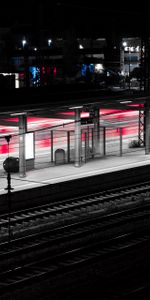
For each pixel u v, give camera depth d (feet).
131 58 306.76
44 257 67.10
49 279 57.47
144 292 54.44
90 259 63.16
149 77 117.29
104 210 87.66
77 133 107.34
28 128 157.69
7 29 266.98
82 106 103.60
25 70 246.68
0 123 162.20
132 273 60.90
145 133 123.65
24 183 94.99
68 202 90.48
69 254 65.46
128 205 91.56
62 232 76.23
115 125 170.60
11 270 59.77
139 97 111.75
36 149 128.06
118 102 108.17
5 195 84.84
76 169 106.11
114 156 119.34
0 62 263.70
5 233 74.84
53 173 102.89
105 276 59.47
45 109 97.40
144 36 116.57
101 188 100.27
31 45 294.66
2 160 115.65
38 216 82.58
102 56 354.95
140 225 80.69
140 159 115.96
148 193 98.99
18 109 99.19
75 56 270.87
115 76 289.74
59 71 291.17
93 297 54.49
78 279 58.13
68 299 54.03
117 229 77.46
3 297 52.85
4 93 188.44
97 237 74.28
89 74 286.25
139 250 67.97
